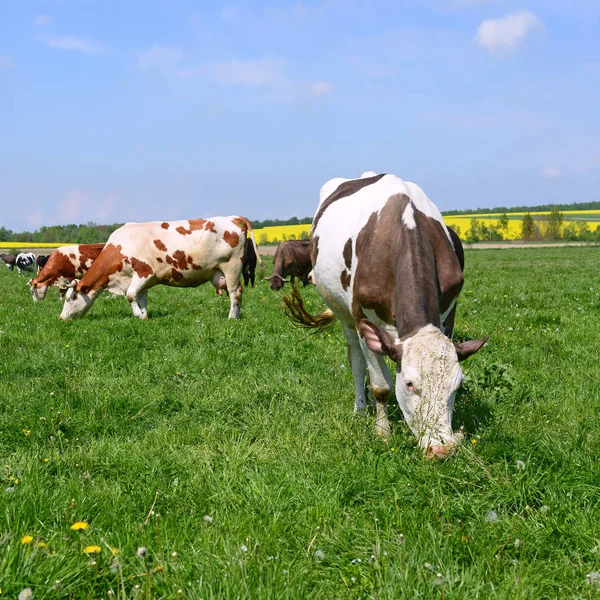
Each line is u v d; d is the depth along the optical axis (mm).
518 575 3004
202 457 4859
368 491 4059
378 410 5406
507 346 8344
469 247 77125
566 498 3824
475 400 5836
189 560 3176
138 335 9578
